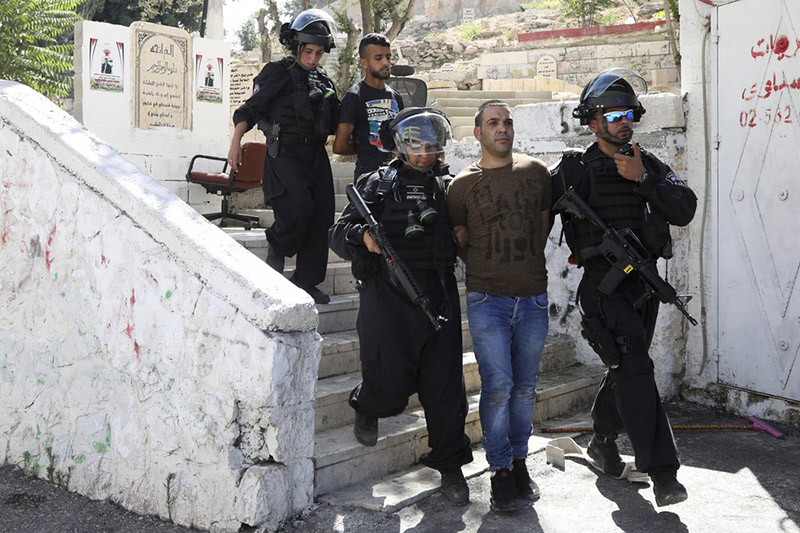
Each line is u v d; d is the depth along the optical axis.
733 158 5.86
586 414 5.82
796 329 5.50
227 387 3.83
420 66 24.64
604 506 4.20
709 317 6.08
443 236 4.05
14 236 4.82
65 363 4.57
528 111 6.69
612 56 21.33
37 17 10.64
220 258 3.91
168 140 8.84
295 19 5.38
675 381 6.25
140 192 4.26
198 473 3.94
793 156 5.46
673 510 4.14
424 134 3.97
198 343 3.93
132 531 4.00
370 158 5.43
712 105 5.98
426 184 4.10
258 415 3.78
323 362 4.98
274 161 5.28
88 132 4.77
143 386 4.17
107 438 4.36
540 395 5.62
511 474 4.11
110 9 26.27
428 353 4.08
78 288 4.47
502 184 4.08
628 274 4.07
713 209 6.02
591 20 26.36
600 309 4.09
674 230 6.11
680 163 6.13
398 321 4.04
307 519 3.92
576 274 6.48
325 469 4.16
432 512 4.07
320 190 5.44
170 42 8.82
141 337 4.17
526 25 27.83
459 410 4.10
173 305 4.03
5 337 4.92
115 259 4.27
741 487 4.47
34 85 10.61
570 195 4.13
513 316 4.09
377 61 5.42
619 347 4.04
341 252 4.09
